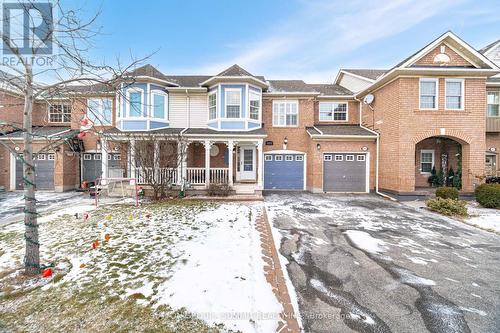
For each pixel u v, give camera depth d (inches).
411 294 140.4
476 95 455.8
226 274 151.0
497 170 514.9
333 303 130.1
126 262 168.2
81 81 182.7
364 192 550.6
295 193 543.2
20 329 105.3
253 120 533.3
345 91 671.1
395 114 470.0
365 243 223.5
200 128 549.0
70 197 473.4
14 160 568.7
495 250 209.9
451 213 332.8
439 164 584.4
